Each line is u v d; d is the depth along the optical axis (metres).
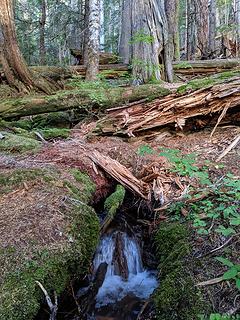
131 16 7.61
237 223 2.85
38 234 2.78
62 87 8.38
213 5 14.23
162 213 3.79
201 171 4.25
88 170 4.20
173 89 5.98
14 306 2.20
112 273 3.52
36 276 2.42
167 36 7.66
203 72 9.47
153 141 5.36
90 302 3.10
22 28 16.02
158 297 2.71
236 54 12.87
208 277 2.64
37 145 4.95
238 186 3.57
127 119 5.42
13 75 7.89
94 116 6.26
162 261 3.18
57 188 3.52
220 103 5.23
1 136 5.20
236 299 2.41
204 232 3.12
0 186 3.52
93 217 3.29
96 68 8.28
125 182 4.27
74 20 15.74
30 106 6.19
